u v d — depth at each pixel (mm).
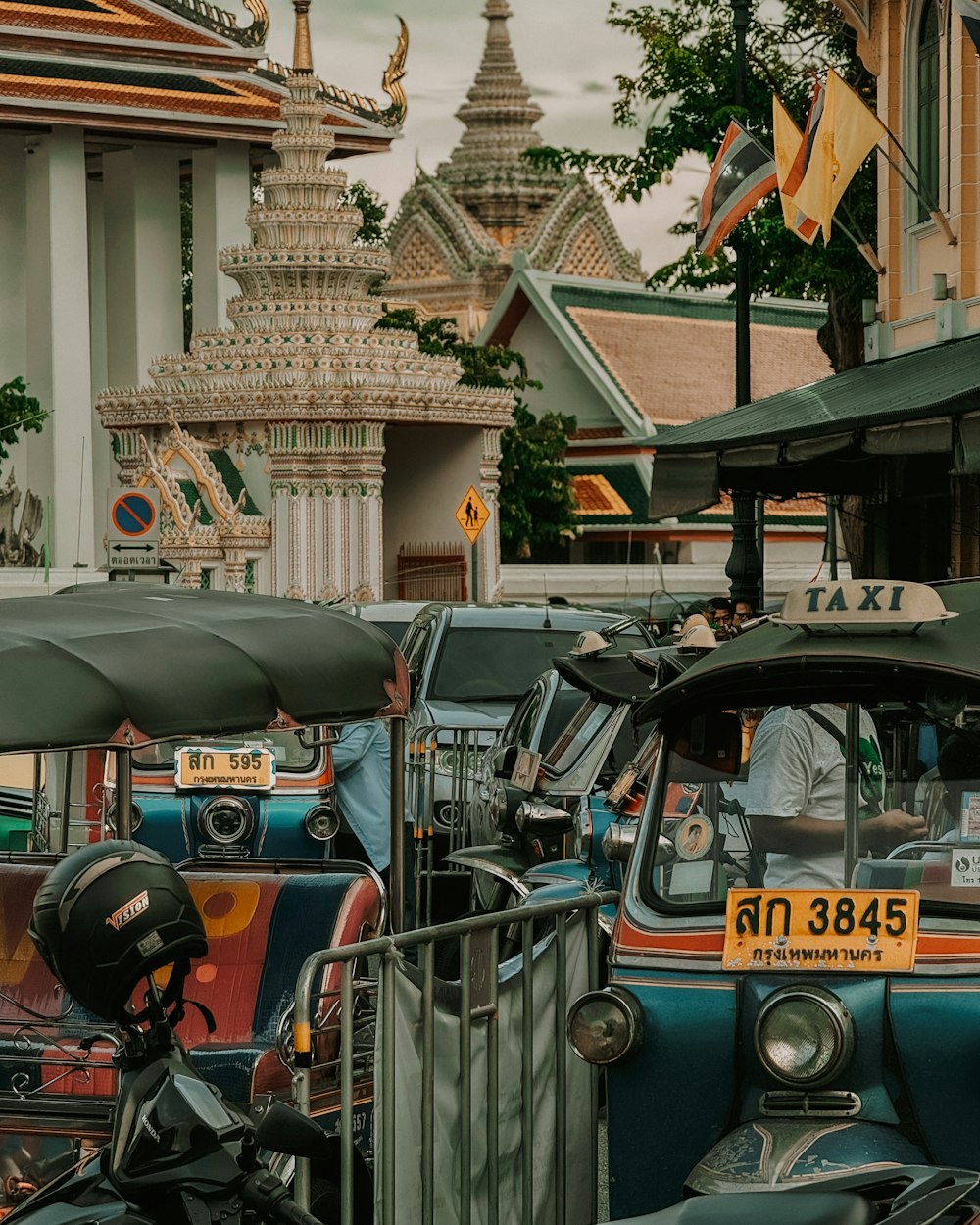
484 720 14211
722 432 17656
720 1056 5422
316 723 6785
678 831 5766
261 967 7070
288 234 39594
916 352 19781
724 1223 3979
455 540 41219
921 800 5562
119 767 6633
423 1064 5516
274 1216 4363
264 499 38562
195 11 49219
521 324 55312
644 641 11492
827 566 50188
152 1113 4469
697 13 26406
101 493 51312
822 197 18016
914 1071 5234
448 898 13367
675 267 27719
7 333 49969
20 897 7395
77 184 48438
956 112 18922
